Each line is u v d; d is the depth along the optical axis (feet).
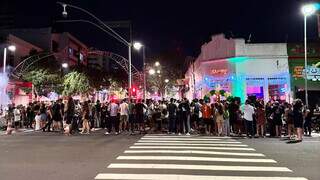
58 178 30.86
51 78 167.53
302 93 103.71
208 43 113.29
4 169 35.01
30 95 141.59
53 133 77.20
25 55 194.49
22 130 87.66
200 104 77.61
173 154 44.52
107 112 77.15
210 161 39.63
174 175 32.14
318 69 106.01
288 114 65.10
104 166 36.37
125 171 33.83
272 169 35.22
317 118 78.07
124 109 75.61
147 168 35.32
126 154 44.39
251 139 62.95
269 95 104.83
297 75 105.40
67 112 74.08
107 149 49.08
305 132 72.79
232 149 49.49
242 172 33.73
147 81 195.93
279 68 105.19
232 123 71.31
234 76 106.01
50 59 183.73
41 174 32.58
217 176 31.89
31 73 157.69
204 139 62.34
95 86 230.27
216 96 94.53
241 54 105.81
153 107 85.10
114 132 77.36
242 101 104.32
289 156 43.42
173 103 75.31
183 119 73.87
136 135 70.49
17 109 89.20
